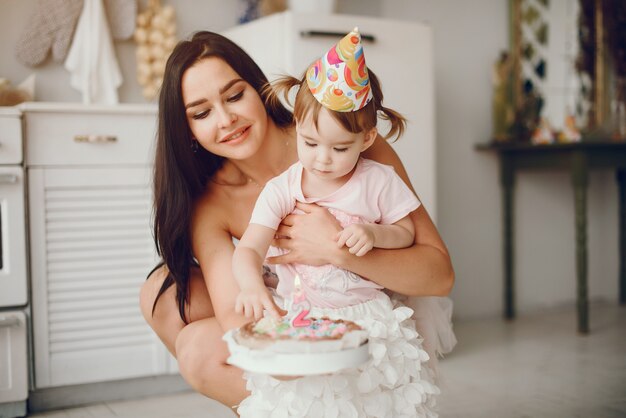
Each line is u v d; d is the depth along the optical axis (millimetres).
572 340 3482
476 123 3967
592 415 2430
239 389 1569
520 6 3988
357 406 1373
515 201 4102
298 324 1245
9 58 3004
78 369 2664
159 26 3135
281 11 3268
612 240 4367
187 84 1569
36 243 2605
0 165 2520
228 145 1597
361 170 1514
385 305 1497
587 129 4078
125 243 2732
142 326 2756
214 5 3383
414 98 3152
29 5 3018
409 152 3146
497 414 2443
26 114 2574
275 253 1605
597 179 4355
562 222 4262
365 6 3650
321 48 2943
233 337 1238
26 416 2580
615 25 4133
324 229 1465
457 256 3930
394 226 1515
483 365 3066
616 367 3006
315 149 1404
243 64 1631
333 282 1472
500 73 3928
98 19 3027
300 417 1327
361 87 1363
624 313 4074
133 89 3227
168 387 2816
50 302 2633
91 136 2650
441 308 1854
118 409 2617
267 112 1711
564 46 4070
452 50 3869
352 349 1164
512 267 4000
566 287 4301
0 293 2523
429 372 1644
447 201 3881
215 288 1591
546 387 2748
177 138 1623
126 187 2725
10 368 2525
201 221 1689
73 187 2648
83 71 3039
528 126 3953
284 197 1511
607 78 4133
